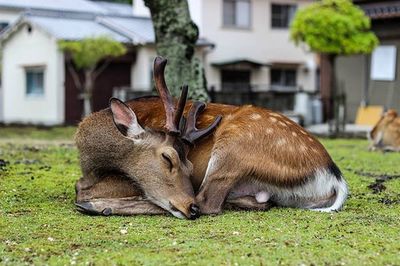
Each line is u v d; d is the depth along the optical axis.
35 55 28.70
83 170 6.81
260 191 6.59
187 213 6.14
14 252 4.94
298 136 6.64
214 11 30.22
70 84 27.88
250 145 6.43
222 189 6.43
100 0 45.16
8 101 30.64
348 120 26.92
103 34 26.12
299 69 32.50
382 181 9.08
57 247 5.10
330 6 23.88
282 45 31.97
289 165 6.50
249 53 31.17
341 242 5.29
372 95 26.16
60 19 28.95
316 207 6.71
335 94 24.88
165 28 11.91
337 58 27.12
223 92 26.34
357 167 11.01
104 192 6.65
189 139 6.43
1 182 8.38
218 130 6.58
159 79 6.48
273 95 27.45
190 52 12.03
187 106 7.04
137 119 6.65
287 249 5.02
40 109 28.56
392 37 25.41
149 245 5.16
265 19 31.50
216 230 5.69
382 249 5.09
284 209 6.69
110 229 5.73
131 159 6.40
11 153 12.34
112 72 28.52
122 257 4.79
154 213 6.39
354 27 23.39
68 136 19.17
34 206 6.89
